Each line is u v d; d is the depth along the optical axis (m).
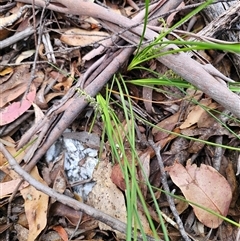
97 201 0.27
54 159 0.28
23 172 0.25
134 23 0.28
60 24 0.32
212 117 0.29
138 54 0.28
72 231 0.27
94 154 0.28
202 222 0.26
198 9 0.26
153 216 0.27
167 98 0.30
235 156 0.28
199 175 0.27
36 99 0.29
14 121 0.29
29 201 0.26
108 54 0.29
